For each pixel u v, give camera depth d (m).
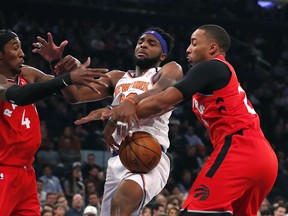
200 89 4.57
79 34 22.39
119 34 23.28
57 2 23.23
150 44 5.68
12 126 5.25
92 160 13.62
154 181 5.41
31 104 5.39
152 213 10.45
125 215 5.24
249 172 4.54
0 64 5.30
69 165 13.98
